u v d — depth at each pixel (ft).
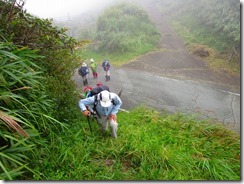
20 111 11.75
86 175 11.69
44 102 13.41
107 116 15.49
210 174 13.07
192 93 35.86
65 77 17.79
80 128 16.01
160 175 12.37
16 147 10.34
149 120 21.01
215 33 61.82
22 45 15.14
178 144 16.38
